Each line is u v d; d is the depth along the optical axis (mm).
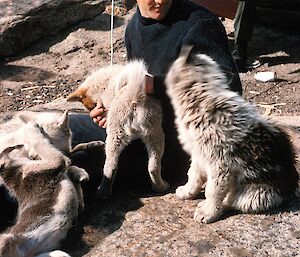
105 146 1872
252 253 1543
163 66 1793
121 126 1790
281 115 2750
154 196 1874
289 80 3182
